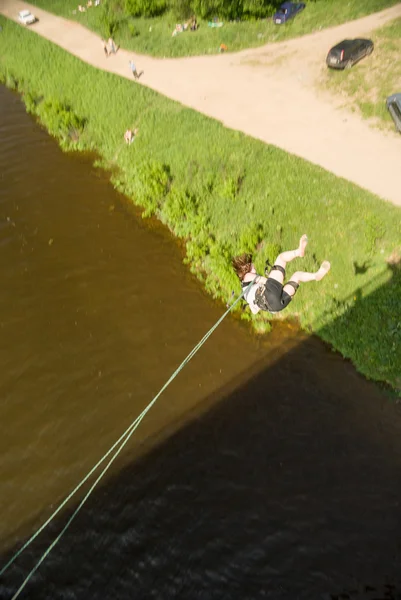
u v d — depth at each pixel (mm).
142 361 16391
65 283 19422
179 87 29484
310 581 11219
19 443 14539
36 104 32438
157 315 17859
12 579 11789
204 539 12102
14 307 18594
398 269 16547
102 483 13406
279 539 11922
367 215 17797
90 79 32156
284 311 17078
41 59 36812
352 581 11125
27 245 21344
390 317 15719
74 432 14680
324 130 23438
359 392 14758
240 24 34375
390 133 22500
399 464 12977
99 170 25594
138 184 23328
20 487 13555
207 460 13594
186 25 35969
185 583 11445
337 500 12438
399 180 19547
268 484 12906
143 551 12047
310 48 30516
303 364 15703
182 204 20719
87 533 12477
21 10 46875
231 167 21828
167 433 14383
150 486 13227
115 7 39688
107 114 28547
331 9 33375
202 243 19875
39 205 23625
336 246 17781
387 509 12156
